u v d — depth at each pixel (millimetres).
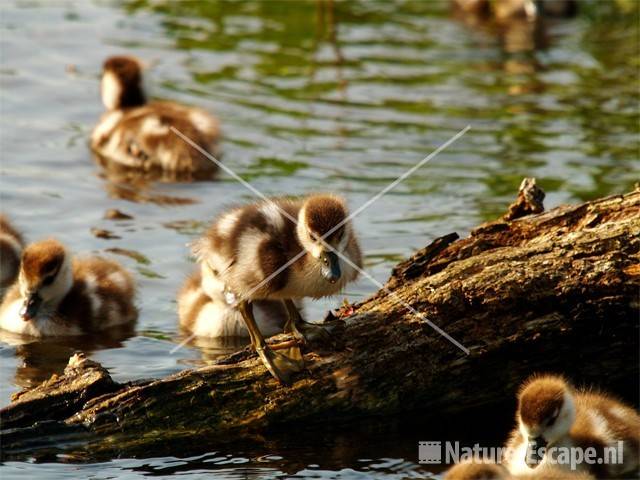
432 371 11328
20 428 10562
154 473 10227
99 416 10703
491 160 18656
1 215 15852
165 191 17578
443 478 9547
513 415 11539
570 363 11727
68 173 18109
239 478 10148
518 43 24984
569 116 20609
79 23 24625
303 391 11070
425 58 23688
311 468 10375
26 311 13555
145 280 14781
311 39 24438
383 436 11055
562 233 11781
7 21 24469
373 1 27344
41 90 21281
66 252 13844
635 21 26922
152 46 23562
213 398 10938
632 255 11352
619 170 18094
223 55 23250
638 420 10938
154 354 12945
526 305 11328
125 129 18812
